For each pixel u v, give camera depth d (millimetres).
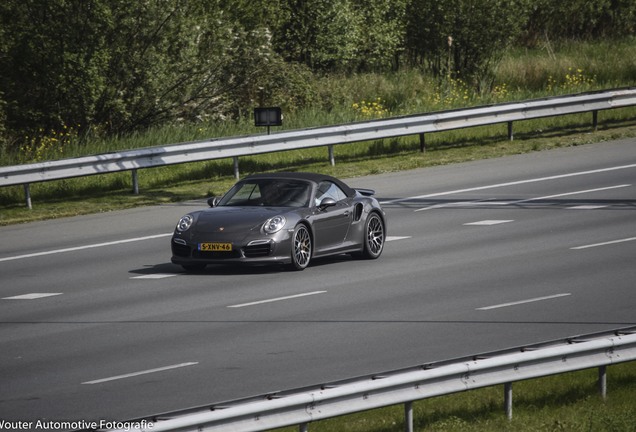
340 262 47906
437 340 32094
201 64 94562
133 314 37281
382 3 119812
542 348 25531
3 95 91625
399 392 22953
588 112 94250
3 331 35156
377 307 37344
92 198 67750
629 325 33594
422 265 46000
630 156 77500
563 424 24234
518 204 61781
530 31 142750
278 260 44219
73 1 88688
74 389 27094
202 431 20062
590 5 143750
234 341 32500
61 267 48406
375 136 77938
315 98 101625
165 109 93875
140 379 28031
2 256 51875
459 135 87188
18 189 68438
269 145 73438
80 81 89125
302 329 34000
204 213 45938
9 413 24875
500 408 25938
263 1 105812
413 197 65312
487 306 37125
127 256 50688
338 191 48500
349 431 24141
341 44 114062
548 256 46969
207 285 42625
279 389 26641
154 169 74500
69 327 35438
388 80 111500
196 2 96438
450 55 116938
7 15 91250
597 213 58094
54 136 90688
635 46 138125
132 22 89875
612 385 28141
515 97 102812
